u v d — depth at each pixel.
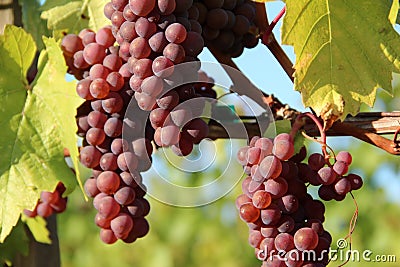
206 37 0.84
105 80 0.81
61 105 0.87
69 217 2.43
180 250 2.34
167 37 0.77
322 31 0.82
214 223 2.33
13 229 1.01
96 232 2.43
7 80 0.90
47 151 0.88
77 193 2.43
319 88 0.82
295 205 0.77
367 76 0.83
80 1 0.93
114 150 0.81
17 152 0.89
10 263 1.02
